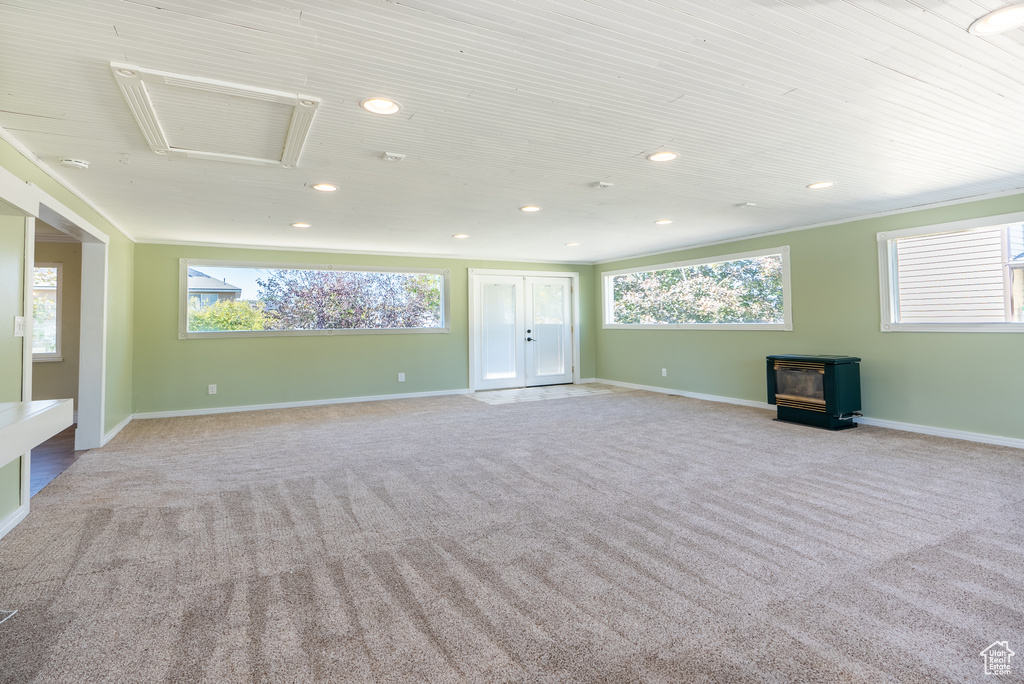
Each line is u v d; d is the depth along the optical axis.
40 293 6.17
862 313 5.27
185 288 6.34
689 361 7.32
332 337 7.11
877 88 2.42
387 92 2.36
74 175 3.50
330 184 3.82
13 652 1.69
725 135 2.99
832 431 4.97
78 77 2.15
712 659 1.63
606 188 4.09
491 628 1.81
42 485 3.52
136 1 1.65
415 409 6.51
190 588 2.11
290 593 2.07
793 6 1.77
